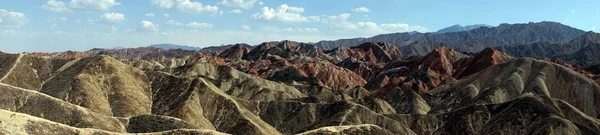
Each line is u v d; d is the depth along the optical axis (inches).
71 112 3897.6
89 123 3791.8
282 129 5413.4
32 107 3858.3
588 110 6486.2
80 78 5172.2
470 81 7406.5
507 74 7298.2
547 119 4640.8
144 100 5477.4
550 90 6811.0
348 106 5393.7
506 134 4771.2
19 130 2662.4
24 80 5487.2
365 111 5310.0
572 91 6737.2
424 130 5285.4
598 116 6240.2
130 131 4033.0
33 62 5836.6
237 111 5059.1
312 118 5521.7
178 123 4212.6
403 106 6776.6
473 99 6555.1
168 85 5777.6
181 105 5083.7
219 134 3115.2
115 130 3907.5
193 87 5492.1
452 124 5167.3
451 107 6560.0
